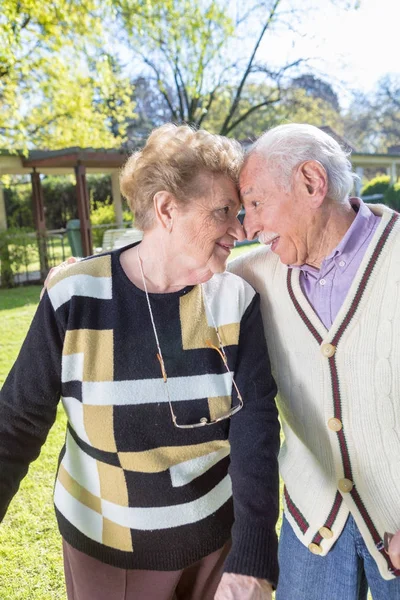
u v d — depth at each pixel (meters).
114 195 14.17
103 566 1.37
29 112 13.45
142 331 1.25
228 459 1.40
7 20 9.00
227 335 1.30
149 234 1.27
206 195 1.20
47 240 11.59
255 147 1.31
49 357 1.25
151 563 1.33
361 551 1.44
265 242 1.36
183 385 1.26
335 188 1.29
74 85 12.03
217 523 1.37
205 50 17.84
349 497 1.39
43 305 1.25
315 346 1.37
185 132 1.24
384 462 1.35
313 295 1.39
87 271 1.28
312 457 1.49
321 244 1.34
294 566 1.55
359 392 1.33
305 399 1.43
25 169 12.11
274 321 1.47
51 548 2.60
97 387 1.24
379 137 35.28
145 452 1.26
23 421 1.29
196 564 1.43
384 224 1.30
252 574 1.10
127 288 1.27
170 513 1.31
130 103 15.03
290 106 21.52
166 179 1.18
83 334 1.24
